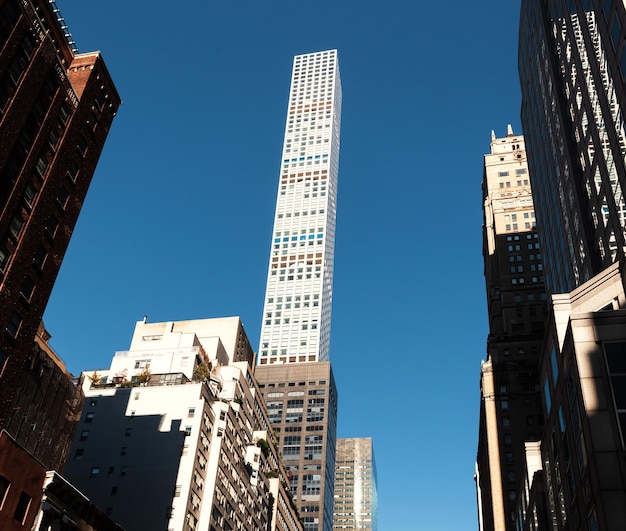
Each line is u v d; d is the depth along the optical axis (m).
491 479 133.12
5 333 48.94
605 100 68.00
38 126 55.47
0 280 48.81
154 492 84.50
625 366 50.31
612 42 64.19
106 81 67.25
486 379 146.50
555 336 61.25
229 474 96.81
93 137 63.97
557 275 96.00
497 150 192.88
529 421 138.75
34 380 66.88
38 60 55.72
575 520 54.03
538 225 113.25
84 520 55.00
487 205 185.25
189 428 90.25
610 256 68.75
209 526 85.94
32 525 48.59
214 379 105.00
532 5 116.88
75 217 59.50
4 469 46.38
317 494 197.12
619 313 52.75
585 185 80.38
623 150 62.00
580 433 51.12
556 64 97.94
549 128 101.44
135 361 109.12
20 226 51.97
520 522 87.69
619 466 46.31
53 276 55.44
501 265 168.38
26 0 55.31
